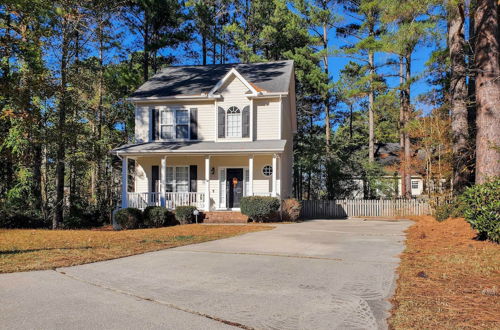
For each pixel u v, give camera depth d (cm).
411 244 916
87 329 354
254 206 1738
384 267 641
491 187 862
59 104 1911
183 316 392
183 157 2066
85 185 3027
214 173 2034
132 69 2969
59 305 427
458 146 1609
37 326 361
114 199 2750
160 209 1739
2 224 1894
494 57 1195
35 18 1575
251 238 1081
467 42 1594
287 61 2386
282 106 2039
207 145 1930
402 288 494
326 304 432
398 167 2528
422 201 2241
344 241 1009
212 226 1530
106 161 2669
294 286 513
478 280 533
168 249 855
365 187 2883
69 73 1927
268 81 2112
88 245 916
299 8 3077
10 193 2044
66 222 2034
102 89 2544
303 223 1733
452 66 1616
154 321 377
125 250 824
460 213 1315
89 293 477
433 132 1855
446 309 405
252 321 377
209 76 2278
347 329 355
